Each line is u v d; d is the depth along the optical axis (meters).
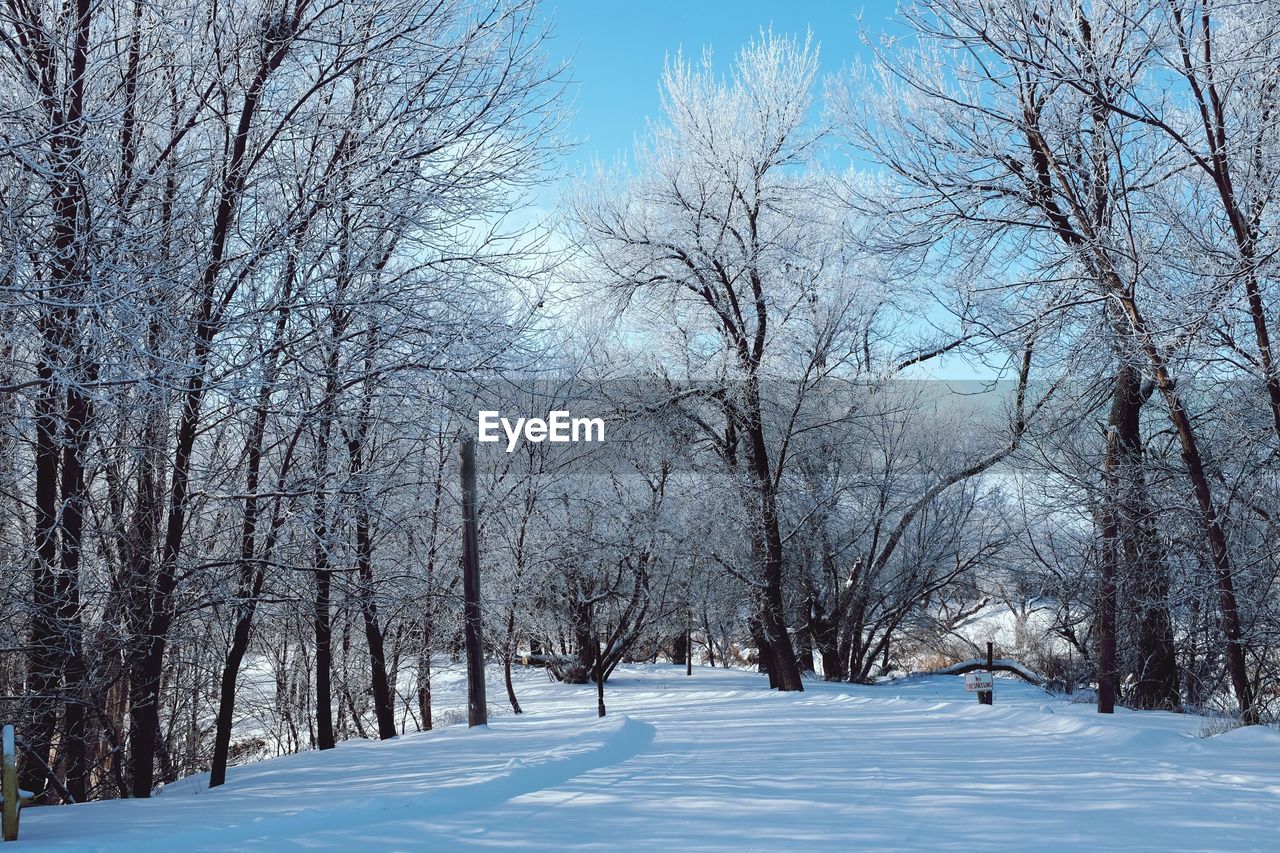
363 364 14.17
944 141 19.72
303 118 14.53
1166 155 18.47
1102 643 18.59
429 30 14.64
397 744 16.61
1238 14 16.70
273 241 13.50
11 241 10.82
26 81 11.32
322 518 14.40
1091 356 19.06
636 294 29.50
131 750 14.20
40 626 12.77
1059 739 14.16
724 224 28.39
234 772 15.37
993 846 6.93
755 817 8.16
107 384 10.82
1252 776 10.16
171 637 13.59
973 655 46.38
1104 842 7.05
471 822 8.30
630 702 25.84
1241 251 15.98
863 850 6.83
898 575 35.47
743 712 20.80
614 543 28.73
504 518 26.62
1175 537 21.22
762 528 28.00
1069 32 17.64
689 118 28.47
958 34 18.78
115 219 12.06
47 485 12.77
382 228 14.16
